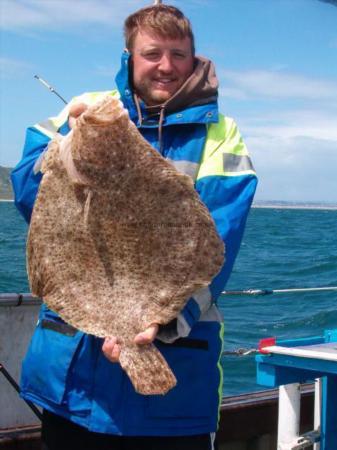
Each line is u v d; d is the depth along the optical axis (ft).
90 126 8.41
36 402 9.55
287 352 11.05
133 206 8.74
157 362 8.36
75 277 8.98
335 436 12.44
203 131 9.57
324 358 10.66
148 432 8.95
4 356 13.34
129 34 9.91
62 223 8.93
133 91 9.97
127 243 8.83
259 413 14.66
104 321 8.79
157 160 8.63
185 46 9.66
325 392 12.39
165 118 9.62
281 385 11.68
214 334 9.36
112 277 8.89
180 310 8.63
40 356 9.47
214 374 9.32
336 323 35.83
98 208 8.80
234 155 9.49
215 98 9.73
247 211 9.24
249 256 74.59
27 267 9.03
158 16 9.57
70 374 9.20
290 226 165.99
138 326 8.61
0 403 13.24
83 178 8.68
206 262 8.59
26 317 13.56
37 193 9.07
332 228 159.43
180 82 9.76
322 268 62.44
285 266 64.08
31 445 12.69
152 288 8.75
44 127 10.10
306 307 40.45
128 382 8.99
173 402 9.02
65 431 9.54
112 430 8.92
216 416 9.37
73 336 9.26
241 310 38.99
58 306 8.95
